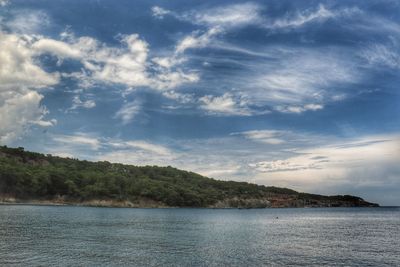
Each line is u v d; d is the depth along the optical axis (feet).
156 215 556.10
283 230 348.38
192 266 149.89
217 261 161.99
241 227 372.17
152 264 152.35
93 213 531.91
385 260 174.50
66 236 236.43
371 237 284.82
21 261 149.59
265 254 184.44
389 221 542.98
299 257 178.50
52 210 553.23
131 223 373.61
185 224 391.86
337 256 184.24
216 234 286.46
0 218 356.18
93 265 147.13
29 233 244.01
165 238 246.88
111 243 211.61
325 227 401.08
